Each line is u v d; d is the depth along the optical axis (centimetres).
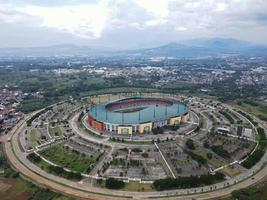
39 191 19062
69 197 18362
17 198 18325
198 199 18062
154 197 18300
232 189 19200
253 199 17712
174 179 19588
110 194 18650
